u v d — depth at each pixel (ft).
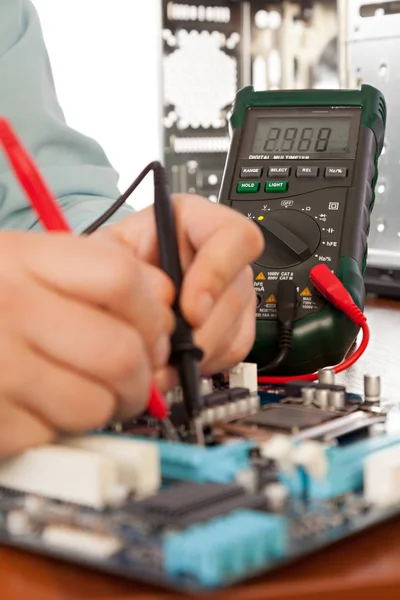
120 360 1.87
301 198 3.56
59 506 1.77
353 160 3.64
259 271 3.34
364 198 3.56
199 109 5.86
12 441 1.86
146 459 1.81
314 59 5.63
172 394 2.33
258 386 2.85
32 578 1.59
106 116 8.58
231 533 1.52
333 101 3.83
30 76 4.61
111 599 1.49
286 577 1.53
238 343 2.69
